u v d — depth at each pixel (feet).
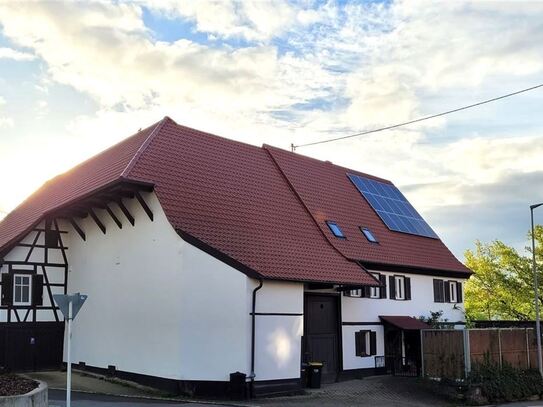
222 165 71.77
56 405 46.83
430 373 66.39
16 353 68.44
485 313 128.06
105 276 67.26
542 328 79.61
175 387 55.31
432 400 61.11
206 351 54.80
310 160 90.53
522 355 71.51
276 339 56.59
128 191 61.21
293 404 51.93
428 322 83.46
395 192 103.65
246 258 57.72
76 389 57.82
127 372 61.57
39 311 70.90
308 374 62.69
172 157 65.98
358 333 73.97
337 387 64.23
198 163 68.44
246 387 53.06
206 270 56.08
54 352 71.51
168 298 58.03
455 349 64.75
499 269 123.85
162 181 61.31
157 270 59.77
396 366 78.59
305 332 66.18
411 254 86.79
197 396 54.24
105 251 67.97
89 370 67.46
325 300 70.08
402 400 59.57
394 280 82.28
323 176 88.94
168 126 70.59
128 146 72.08
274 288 57.21
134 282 62.59
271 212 70.08
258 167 77.71
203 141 73.15
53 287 72.54
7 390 37.42
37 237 72.08
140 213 63.05
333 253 70.54
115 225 66.85
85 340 69.00
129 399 51.75
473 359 64.49
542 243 118.52
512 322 89.20
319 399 55.98
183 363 55.31
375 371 75.41
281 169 80.69
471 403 60.80
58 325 72.18
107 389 57.98
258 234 63.87
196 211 60.70
